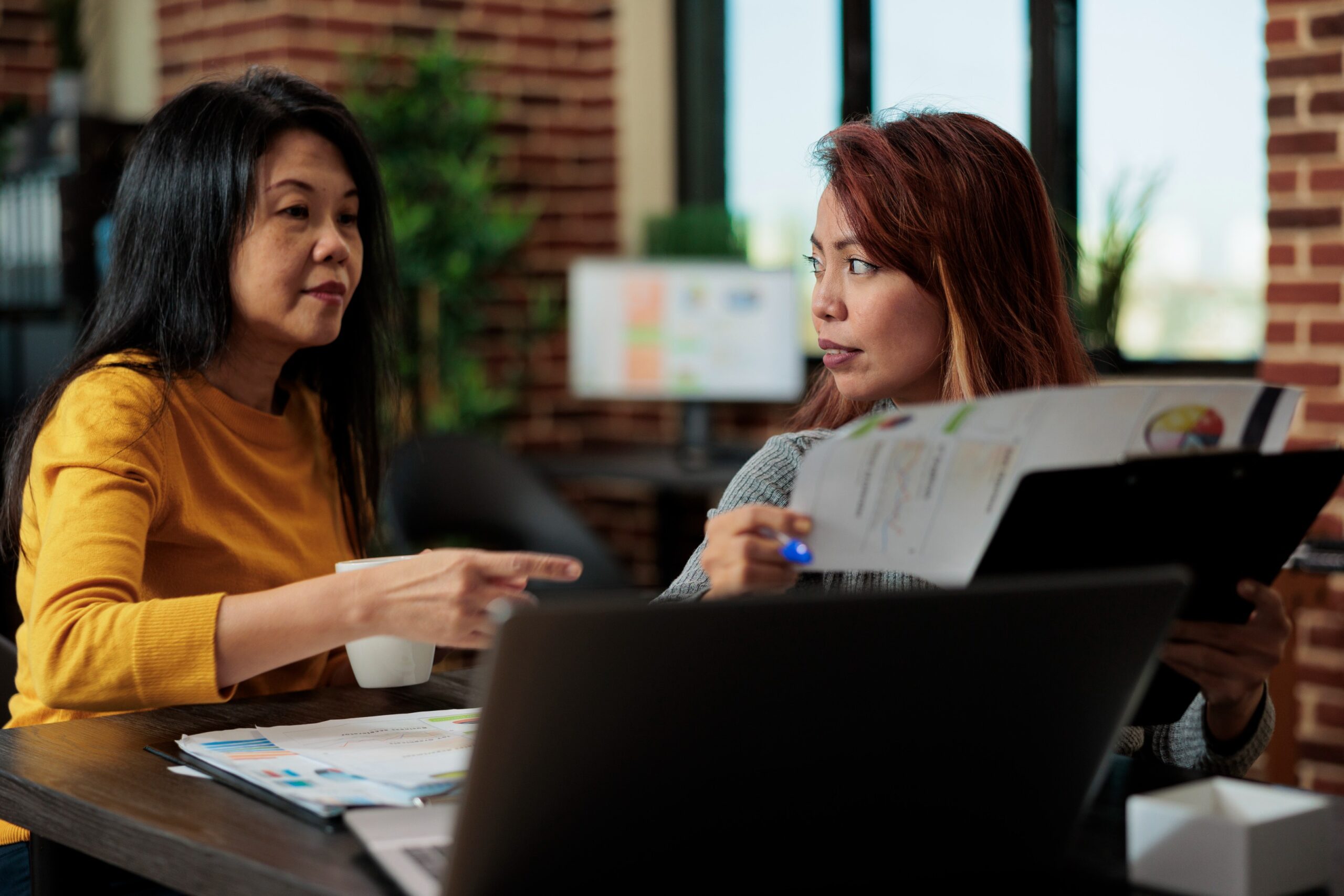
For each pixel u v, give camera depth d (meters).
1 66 5.70
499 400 5.04
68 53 5.32
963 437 1.04
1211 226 4.04
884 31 4.88
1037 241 1.52
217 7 4.96
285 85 1.83
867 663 0.90
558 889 0.89
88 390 1.63
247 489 1.81
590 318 4.97
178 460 1.68
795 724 0.90
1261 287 3.94
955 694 0.93
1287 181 3.44
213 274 1.74
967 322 1.46
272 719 1.43
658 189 5.54
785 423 1.81
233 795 1.15
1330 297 3.39
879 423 1.05
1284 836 0.95
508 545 3.92
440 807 1.07
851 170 1.49
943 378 1.52
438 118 4.88
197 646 1.34
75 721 1.42
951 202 1.46
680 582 1.44
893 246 1.46
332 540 1.95
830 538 1.10
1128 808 0.99
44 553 1.48
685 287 4.90
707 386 4.89
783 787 0.92
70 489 1.52
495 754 0.83
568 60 5.53
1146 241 4.16
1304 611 3.44
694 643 0.85
